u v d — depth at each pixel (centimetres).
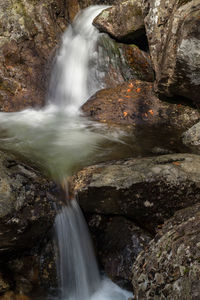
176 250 245
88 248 355
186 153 428
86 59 698
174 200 354
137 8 627
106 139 490
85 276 345
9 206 302
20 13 689
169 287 234
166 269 244
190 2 464
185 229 259
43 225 324
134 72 665
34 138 483
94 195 350
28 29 684
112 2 828
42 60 677
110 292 333
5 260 335
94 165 393
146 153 450
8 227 297
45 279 330
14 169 343
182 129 527
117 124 544
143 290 256
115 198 349
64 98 673
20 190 323
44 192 342
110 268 342
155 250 270
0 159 342
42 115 593
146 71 662
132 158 415
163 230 286
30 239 325
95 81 675
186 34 452
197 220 260
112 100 599
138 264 280
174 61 500
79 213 359
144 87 622
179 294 222
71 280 337
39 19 700
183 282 224
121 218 363
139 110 569
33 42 683
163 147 471
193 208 290
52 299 326
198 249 230
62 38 725
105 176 355
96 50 693
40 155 424
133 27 644
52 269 331
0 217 291
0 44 658
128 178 348
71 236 346
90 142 477
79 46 716
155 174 351
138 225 361
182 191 351
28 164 391
